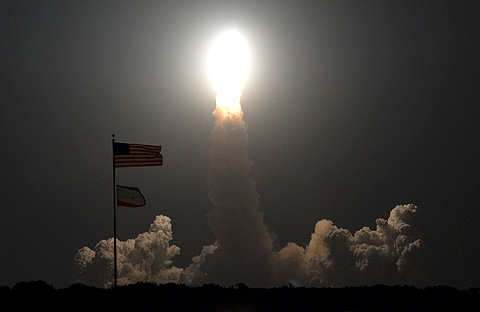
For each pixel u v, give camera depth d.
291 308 150.38
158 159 175.25
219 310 147.50
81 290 158.88
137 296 154.50
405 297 160.50
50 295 155.75
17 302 150.88
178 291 158.62
